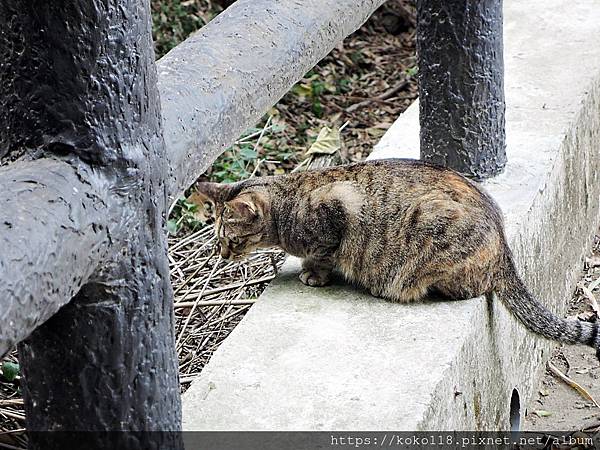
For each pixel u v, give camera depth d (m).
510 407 2.56
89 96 1.79
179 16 4.17
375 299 2.43
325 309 2.40
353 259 2.44
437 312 2.38
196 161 2.10
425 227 2.39
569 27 3.40
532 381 2.69
